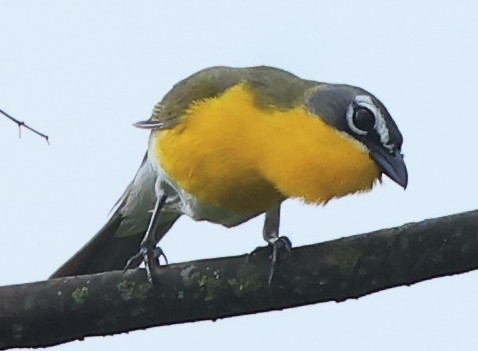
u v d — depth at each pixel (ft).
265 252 28.43
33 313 27.20
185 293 27.43
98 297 27.32
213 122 31.19
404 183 29.12
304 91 30.66
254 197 32.09
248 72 33.35
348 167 29.35
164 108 34.04
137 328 28.04
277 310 28.14
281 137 29.89
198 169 31.86
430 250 26.81
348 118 29.55
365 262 27.12
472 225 26.66
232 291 27.50
